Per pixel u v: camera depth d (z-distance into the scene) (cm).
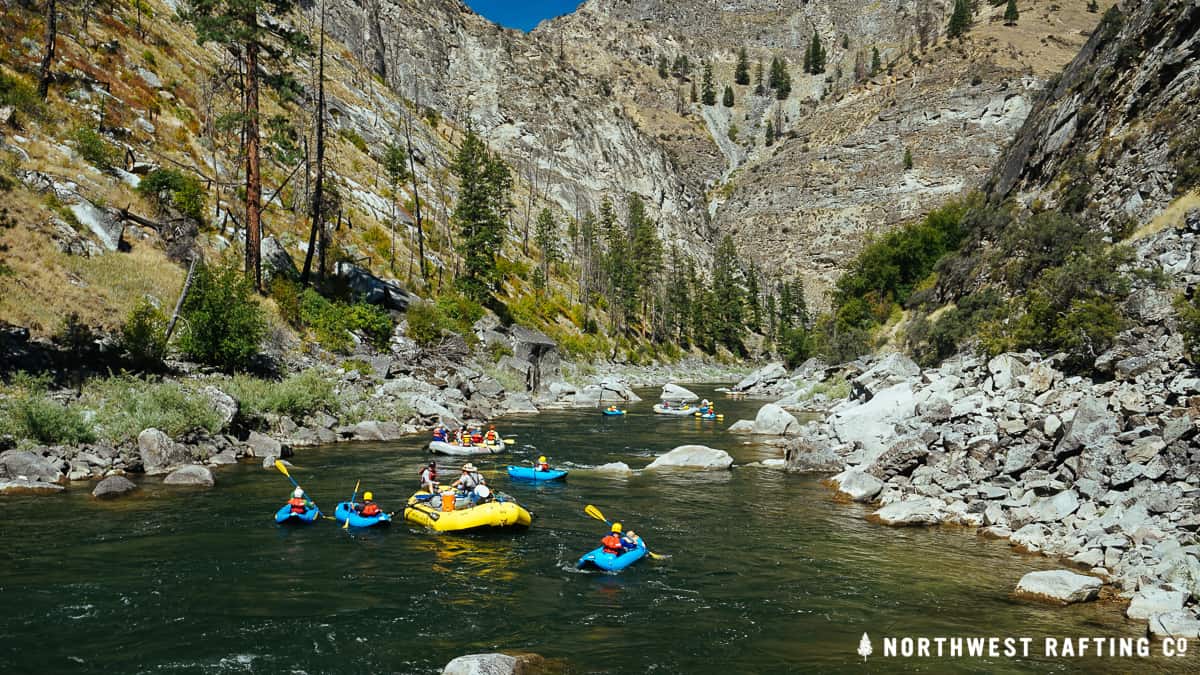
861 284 6894
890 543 1445
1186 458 1354
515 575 1234
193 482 1833
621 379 7300
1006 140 13888
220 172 4622
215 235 3847
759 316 12900
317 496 1786
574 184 12962
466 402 3900
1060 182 4128
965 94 14888
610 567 1252
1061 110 4588
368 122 8362
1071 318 2178
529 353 5409
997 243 4544
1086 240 3416
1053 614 1038
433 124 11169
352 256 5038
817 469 2322
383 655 887
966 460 1792
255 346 2961
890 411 2606
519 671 829
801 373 6838
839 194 15238
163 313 2859
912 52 17888
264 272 3838
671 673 848
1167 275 2498
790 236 15288
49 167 3219
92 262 2873
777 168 17138
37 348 2234
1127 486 1386
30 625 951
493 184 7194
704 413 4216
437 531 1514
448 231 7212
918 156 14562
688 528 1575
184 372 2688
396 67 12494
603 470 2333
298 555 1306
